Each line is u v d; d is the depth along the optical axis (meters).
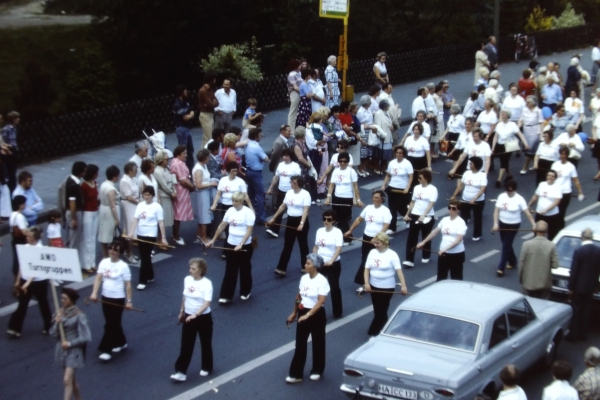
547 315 12.42
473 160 18.31
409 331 11.19
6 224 18.56
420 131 19.98
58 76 29.73
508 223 16.44
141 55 29.42
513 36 40.91
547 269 13.80
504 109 22.80
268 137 26.59
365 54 37.28
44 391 12.17
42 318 14.38
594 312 14.19
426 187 16.64
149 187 15.64
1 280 16.31
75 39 32.84
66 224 16.25
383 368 10.46
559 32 43.69
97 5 29.38
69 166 23.77
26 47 31.89
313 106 24.98
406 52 37.59
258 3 32.62
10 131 19.81
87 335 11.32
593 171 24.33
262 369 12.77
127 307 12.92
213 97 23.72
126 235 16.03
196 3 29.39
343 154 17.61
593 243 13.90
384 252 13.43
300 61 26.77
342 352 13.27
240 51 30.06
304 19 32.75
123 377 12.51
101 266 12.91
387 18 38.12
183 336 12.24
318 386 12.21
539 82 28.36
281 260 16.45
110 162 24.27
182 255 17.58
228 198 17.36
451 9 40.06
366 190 22.06
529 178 23.58
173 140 26.92
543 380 12.24
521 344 11.48
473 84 35.88
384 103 23.12
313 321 12.19
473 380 10.37
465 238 18.92
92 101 27.30
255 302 15.28
